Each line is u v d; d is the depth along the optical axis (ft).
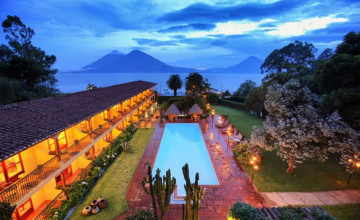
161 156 63.52
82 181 42.47
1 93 81.25
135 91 94.27
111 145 62.23
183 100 114.01
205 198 39.75
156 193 28.25
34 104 43.91
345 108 40.45
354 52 50.29
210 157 58.44
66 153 40.29
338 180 44.98
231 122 98.68
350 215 34.27
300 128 42.55
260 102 109.70
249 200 38.91
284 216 29.12
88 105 53.26
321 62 54.95
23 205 34.65
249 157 53.06
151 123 97.66
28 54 126.72
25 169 36.29
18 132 30.14
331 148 39.86
